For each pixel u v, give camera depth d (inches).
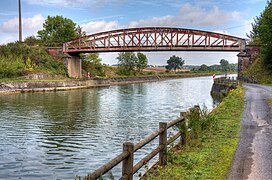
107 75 4729.3
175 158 425.1
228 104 1037.2
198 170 373.4
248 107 973.2
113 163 278.8
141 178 358.0
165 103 1899.6
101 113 1457.9
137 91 2893.7
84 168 655.1
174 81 5113.2
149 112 1505.9
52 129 1064.2
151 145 807.7
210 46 3243.1
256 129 621.0
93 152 776.3
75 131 1034.7
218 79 2568.9
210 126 607.8
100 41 3567.9
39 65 3211.1
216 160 412.2
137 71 5994.1
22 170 640.4
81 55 4082.2
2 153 765.3
